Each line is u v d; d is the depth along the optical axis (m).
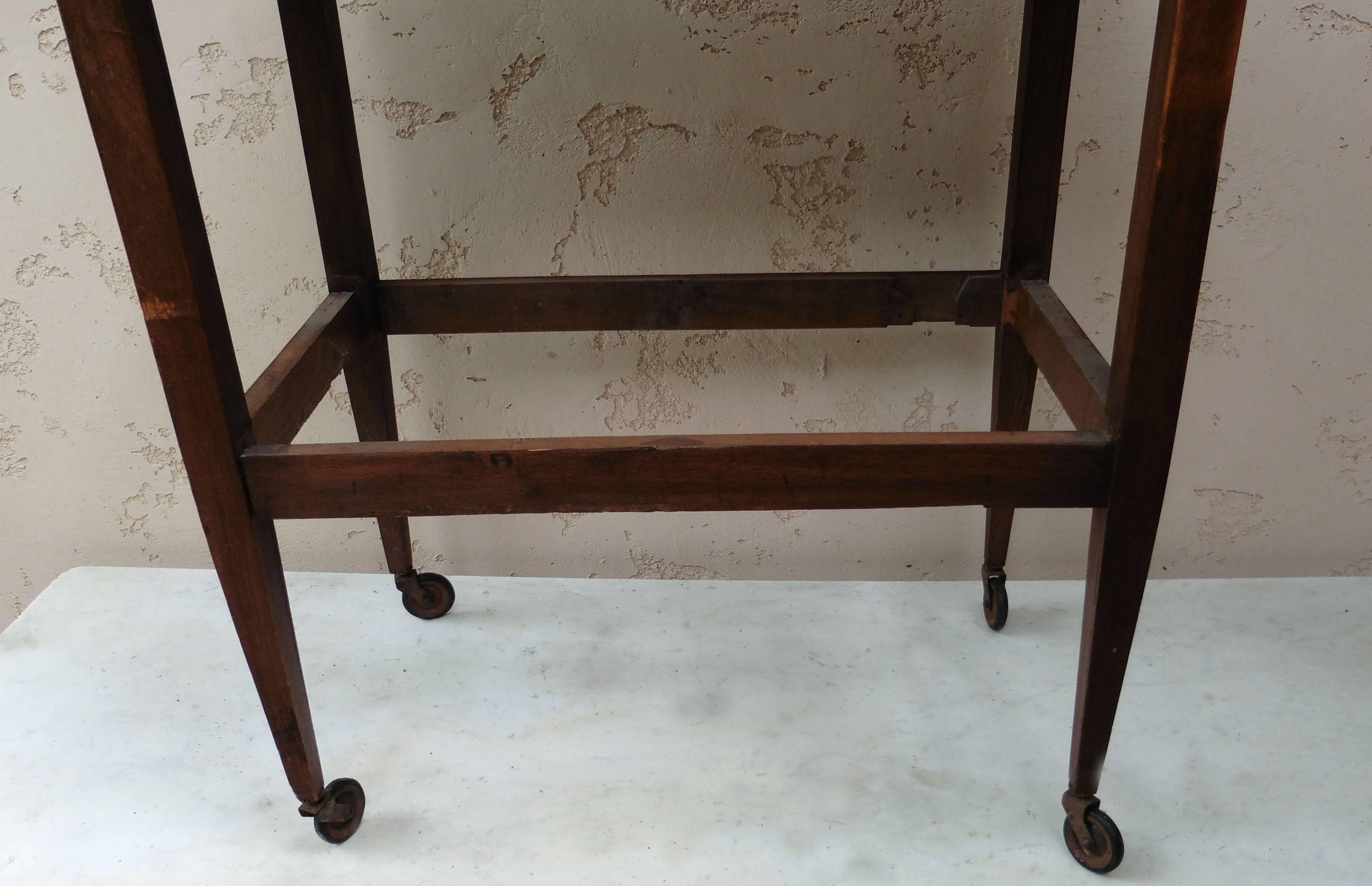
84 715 1.14
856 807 0.98
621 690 1.16
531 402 1.33
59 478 1.40
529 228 1.24
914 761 1.04
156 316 0.75
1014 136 1.07
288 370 0.92
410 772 1.04
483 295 1.13
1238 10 0.64
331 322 1.03
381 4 1.14
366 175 1.22
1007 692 1.14
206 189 1.23
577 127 1.20
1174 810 0.97
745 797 1.00
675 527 1.40
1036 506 0.82
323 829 0.94
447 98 1.18
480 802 1.00
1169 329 0.74
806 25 1.15
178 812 1.00
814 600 1.34
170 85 0.71
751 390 1.32
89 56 0.66
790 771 1.03
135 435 1.37
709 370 1.31
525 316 1.14
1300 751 1.05
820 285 1.12
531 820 0.98
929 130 1.19
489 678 1.19
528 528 1.41
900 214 1.23
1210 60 0.65
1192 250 0.71
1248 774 1.02
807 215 1.23
